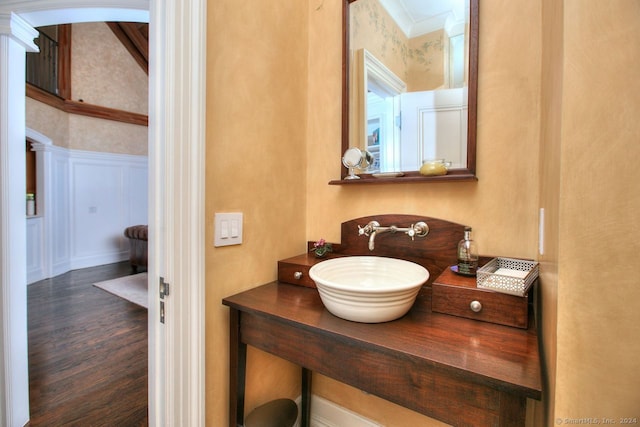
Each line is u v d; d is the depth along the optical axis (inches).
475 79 40.6
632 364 15.6
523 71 38.1
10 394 53.2
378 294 30.7
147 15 54.4
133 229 171.0
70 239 179.6
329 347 32.2
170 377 35.5
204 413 38.2
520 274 34.0
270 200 48.7
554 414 17.8
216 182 39.5
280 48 49.8
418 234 44.8
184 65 34.8
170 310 35.4
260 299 40.4
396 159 47.7
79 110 182.5
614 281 15.9
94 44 190.1
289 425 45.0
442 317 34.2
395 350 26.8
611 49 15.6
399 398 27.9
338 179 53.9
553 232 20.3
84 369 75.4
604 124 15.8
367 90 50.3
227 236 41.2
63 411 60.4
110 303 121.4
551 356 20.1
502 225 39.9
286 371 53.7
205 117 36.7
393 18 47.6
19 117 54.6
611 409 16.0
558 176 17.7
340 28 53.1
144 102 218.5
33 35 56.5
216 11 38.6
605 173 15.9
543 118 32.2
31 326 99.5
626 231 15.6
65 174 176.4
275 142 49.3
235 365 40.2
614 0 15.6
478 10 40.4
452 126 43.3
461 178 39.9
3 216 52.5
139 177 217.5
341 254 52.7
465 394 24.9
